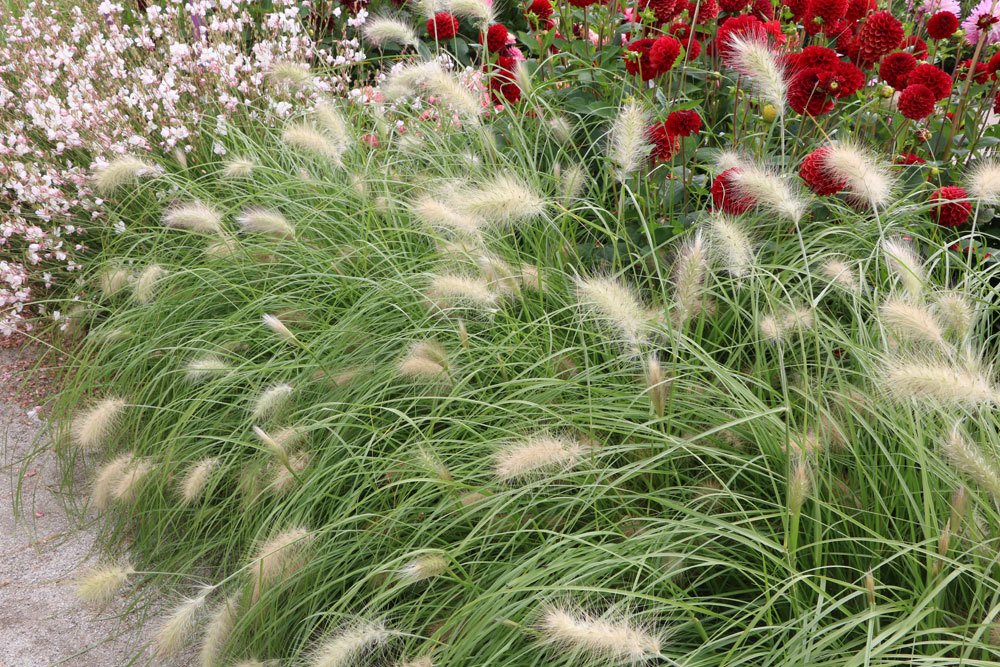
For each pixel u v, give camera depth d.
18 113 5.18
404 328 3.39
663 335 2.99
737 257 2.76
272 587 2.69
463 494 2.76
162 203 4.74
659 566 2.41
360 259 3.74
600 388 2.83
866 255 3.30
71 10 5.54
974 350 2.73
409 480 2.61
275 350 3.65
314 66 5.93
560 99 4.52
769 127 4.02
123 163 4.00
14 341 4.92
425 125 4.61
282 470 3.03
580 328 3.09
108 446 3.82
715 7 4.35
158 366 3.88
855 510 2.46
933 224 3.38
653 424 2.72
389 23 4.36
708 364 2.72
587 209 3.83
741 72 3.37
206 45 5.27
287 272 3.96
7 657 3.05
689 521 2.31
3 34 5.55
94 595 2.77
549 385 2.87
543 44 4.77
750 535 2.20
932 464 2.33
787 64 3.73
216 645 2.67
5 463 4.04
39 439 4.18
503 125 4.45
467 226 3.05
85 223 5.04
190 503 3.40
